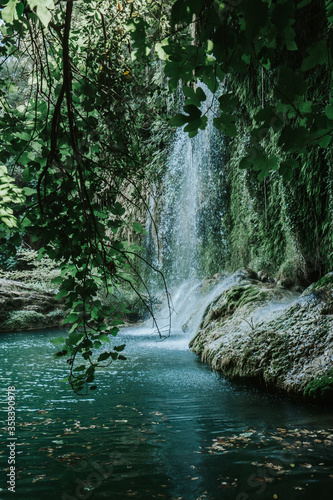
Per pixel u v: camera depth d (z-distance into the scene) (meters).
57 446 3.31
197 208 12.25
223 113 1.73
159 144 10.55
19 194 2.49
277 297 7.30
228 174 10.88
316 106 1.67
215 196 11.45
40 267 14.69
